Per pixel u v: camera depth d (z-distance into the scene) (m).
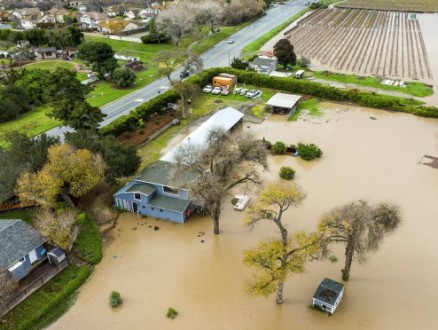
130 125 79.81
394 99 90.56
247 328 41.78
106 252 52.25
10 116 87.44
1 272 43.34
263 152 52.81
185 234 54.84
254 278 47.59
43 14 194.25
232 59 122.12
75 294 46.34
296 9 195.75
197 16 143.75
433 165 69.31
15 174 55.50
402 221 55.31
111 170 59.19
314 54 126.94
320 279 46.91
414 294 44.91
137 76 113.00
